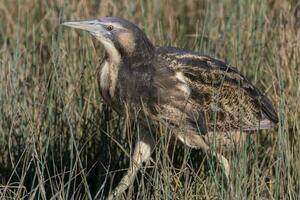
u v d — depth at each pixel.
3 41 14.38
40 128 11.22
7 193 10.87
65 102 11.87
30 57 13.36
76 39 13.76
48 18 14.77
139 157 10.99
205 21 13.22
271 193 10.64
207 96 11.11
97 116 11.84
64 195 10.16
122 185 10.73
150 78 10.88
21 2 15.35
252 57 13.17
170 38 13.41
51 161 11.45
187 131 10.98
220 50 13.38
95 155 11.69
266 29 13.61
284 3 14.70
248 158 11.23
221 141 11.28
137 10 15.30
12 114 11.47
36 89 12.23
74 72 12.60
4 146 11.60
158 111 10.81
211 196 10.44
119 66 10.97
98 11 14.57
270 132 12.16
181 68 11.05
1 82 11.93
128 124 10.78
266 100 11.68
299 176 10.72
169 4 15.88
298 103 11.46
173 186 10.75
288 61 12.89
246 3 14.06
